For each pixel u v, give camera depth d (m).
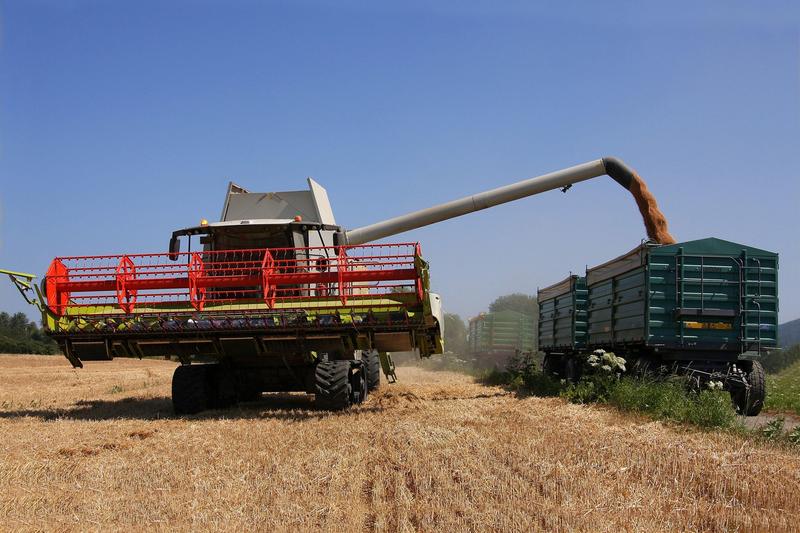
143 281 12.90
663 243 19.20
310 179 16.50
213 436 10.16
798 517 6.03
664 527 5.70
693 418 11.27
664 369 14.66
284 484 7.12
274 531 5.59
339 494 6.72
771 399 16.72
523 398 16.56
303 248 12.86
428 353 13.55
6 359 41.78
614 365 14.87
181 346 13.23
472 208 20.53
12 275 12.10
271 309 12.63
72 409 14.73
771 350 14.61
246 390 14.73
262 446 9.23
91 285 12.93
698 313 14.55
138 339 13.09
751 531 5.62
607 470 7.62
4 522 5.93
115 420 12.43
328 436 9.95
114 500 6.57
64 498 6.69
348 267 13.23
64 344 13.17
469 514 5.98
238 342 13.02
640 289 15.15
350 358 14.50
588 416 12.17
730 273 14.76
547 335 24.72
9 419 12.64
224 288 13.82
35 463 8.16
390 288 12.75
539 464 7.79
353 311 12.60
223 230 14.45
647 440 9.45
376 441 9.52
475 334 45.00
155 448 9.24
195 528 5.67
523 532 5.48
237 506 6.32
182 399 13.38
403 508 6.15
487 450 8.71
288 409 13.99
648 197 20.03
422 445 9.06
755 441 9.46
